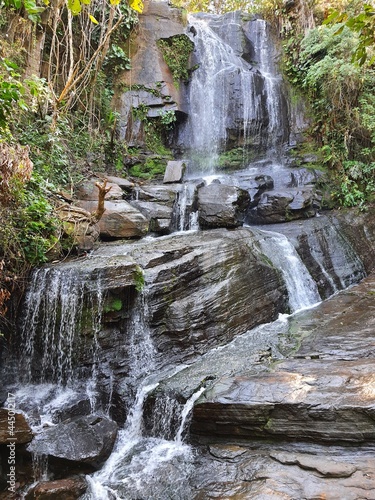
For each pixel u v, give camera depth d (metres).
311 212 10.41
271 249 8.68
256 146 13.49
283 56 14.29
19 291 6.30
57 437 4.78
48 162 8.20
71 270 6.11
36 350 6.20
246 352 6.27
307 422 4.50
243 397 4.85
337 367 5.31
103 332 6.16
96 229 7.88
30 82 5.90
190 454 4.84
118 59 12.65
